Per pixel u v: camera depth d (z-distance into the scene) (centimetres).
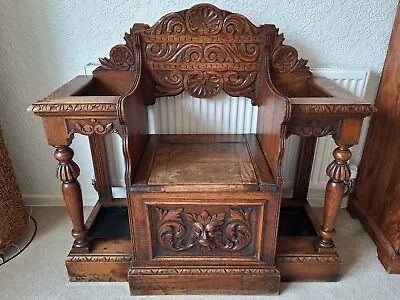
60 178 125
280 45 142
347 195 185
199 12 136
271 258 133
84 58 156
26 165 181
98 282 143
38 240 166
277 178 118
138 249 131
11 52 154
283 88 149
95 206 170
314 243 143
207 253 133
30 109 110
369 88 164
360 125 114
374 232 160
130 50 143
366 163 172
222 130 166
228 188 119
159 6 147
